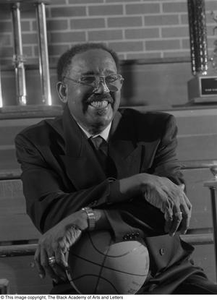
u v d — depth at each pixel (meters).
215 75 4.02
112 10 4.47
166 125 2.76
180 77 4.38
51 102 4.22
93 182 2.61
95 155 2.65
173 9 4.50
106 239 2.37
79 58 2.63
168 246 2.53
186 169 3.54
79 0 4.44
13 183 3.45
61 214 2.45
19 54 4.20
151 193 2.40
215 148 3.67
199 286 2.44
